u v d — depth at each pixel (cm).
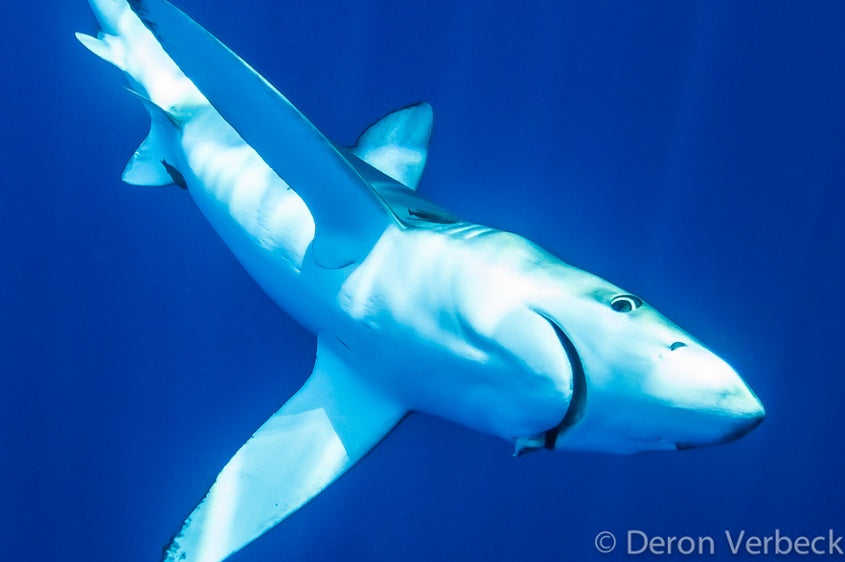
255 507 276
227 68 182
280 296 284
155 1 169
